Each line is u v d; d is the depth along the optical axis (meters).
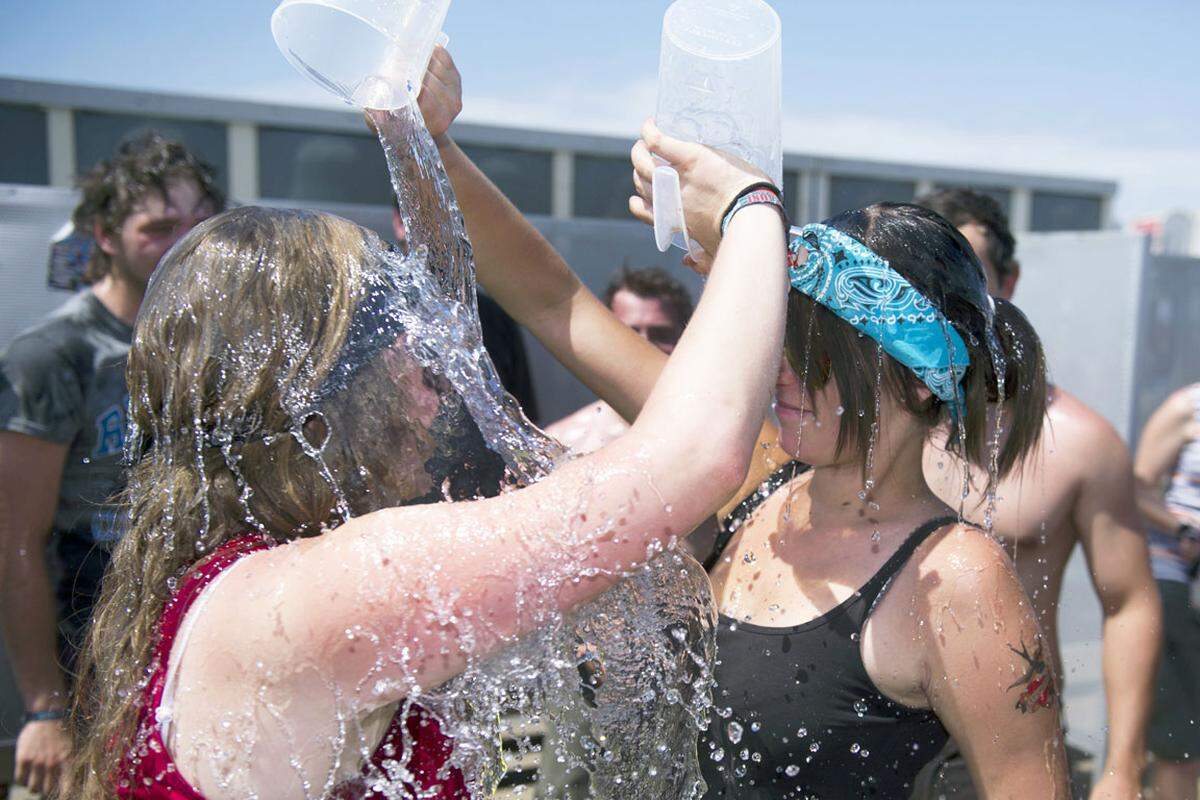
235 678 0.75
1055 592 1.89
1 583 2.10
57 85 4.03
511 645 0.80
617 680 1.00
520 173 4.84
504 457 0.94
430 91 1.18
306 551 0.79
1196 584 2.42
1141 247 3.63
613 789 1.06
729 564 1.32
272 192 4.44
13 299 2.91
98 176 2.32
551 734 1.10
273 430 0.83
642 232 3.98
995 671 1.03
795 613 1.16
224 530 0.85
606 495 0.77
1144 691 1.85
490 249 1.32
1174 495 2.56
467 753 0.87
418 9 0.98
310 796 0.78
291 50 0.99
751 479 1.43
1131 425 3.69
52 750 2.16
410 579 0.75
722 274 0.88
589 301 1.38
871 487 1.17
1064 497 1.82
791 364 1.16
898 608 1.09
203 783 0.76
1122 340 3.70
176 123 4.24
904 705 1.10
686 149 0.98
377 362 0.86
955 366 1.13
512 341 3.05
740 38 1.01
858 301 1.10
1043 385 1.33
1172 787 2.39
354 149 4.56
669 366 0.84
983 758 1.06
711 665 1.16
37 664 2.17
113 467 2.21
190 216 2.33
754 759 1.15
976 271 1.15
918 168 5.20
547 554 0.76
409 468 0.88
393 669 0.75
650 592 1.01
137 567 0.89
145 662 0.83
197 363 0.82
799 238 1.16
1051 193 5.84
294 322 0.83
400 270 0.93
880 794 1.11
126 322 2.29
